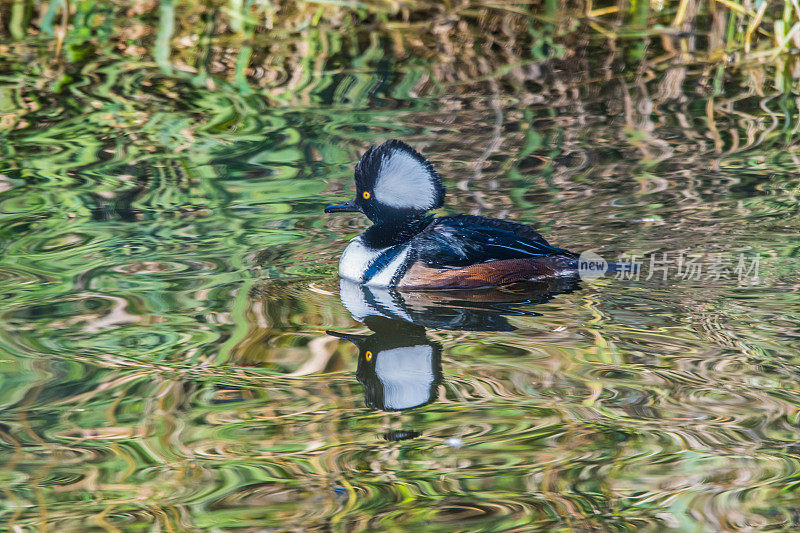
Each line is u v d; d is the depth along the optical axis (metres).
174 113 16.41
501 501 6.74
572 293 10.57
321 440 7.57
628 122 15.80
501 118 16.05
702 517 6.48
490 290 10.98
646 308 9.95
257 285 10.94
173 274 11.12
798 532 6.29
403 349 9.24
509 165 14.23
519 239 11.28
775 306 9.80
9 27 19.80
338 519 6.56
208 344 9.36
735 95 16.84
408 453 7.35
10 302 10.23
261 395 8.34
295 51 18.97
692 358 8.76
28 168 14.29
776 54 18.39
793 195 12.87
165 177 14.08
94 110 16.47
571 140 15.11
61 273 11.05
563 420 7.77
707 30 19.50
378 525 6.50
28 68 18.12
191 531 6.44
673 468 7.05
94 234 12.21
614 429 7.58
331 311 10.33
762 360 8.65
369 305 10.55
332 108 16.53
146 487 6.92
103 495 6.82
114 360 8.96
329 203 13.23
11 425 7.77
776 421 7.62
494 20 20.19
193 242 12.05
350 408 8.10
